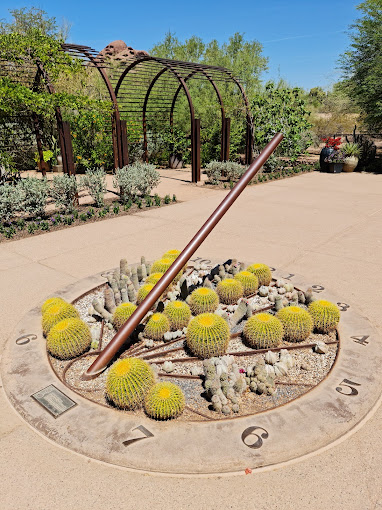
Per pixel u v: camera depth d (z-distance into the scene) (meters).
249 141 15.48
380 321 4.25
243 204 10.45
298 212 9.51
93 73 20.47
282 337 3.80
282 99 16.52
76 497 2.29
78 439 2.64
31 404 2.98
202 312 4.18
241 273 4.78
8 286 5.26
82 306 4.59
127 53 22.50
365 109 17.88
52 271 5.79
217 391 2.96
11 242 7.29
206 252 6.56
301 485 2.33
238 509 2.20
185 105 18.95
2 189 8.10
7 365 3.45
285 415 2.82
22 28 23.31
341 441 2.64
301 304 4.55
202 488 2.33
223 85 21.50
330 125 26.09
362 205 10.24
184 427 2.72
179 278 4.81
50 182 13.00
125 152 11.73
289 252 6.55
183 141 17.38
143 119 16.05
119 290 4.73
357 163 16.31
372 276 5.49
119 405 2.88
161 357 3.62
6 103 9.75
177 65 12.86
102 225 8.45
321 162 16.70
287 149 17.05
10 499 2.28
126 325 3.38
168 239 7.37
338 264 5.98
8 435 2.73
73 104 9.88
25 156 15.77
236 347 3.77
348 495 2.27
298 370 3.41
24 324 4.16
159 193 12.04
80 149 15.80
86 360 3.57
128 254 6.53
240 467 2.44
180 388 3.15
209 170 13.59
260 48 24.06
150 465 2.45
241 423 2.75
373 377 3.23
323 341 3.84
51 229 8.15
